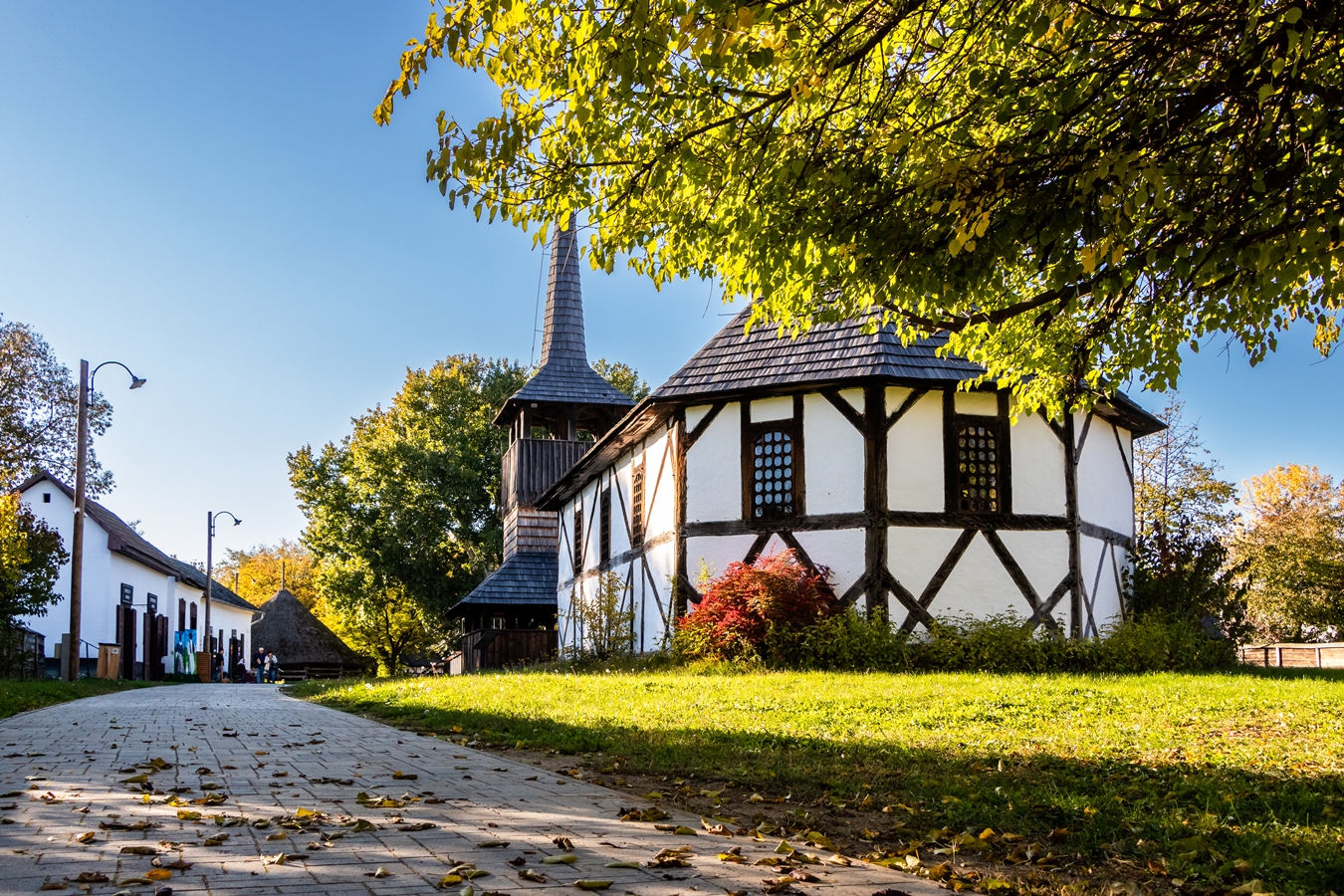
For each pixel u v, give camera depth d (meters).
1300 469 47.56
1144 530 34.03
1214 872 4.74
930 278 6.75
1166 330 8.06
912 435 17.34
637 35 5.45
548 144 6.63
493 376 52.12
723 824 5.33
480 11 5.70
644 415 19.95
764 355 18.48
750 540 18.09
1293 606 38.69
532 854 4.48
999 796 6.30
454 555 47.38
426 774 7.02
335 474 47.72
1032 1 5.90
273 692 21.61
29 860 4.18
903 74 6.63
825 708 10.60
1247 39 5.56
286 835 4.73
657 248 7.70
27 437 37.75
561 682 14.83
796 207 6.84
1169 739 8.39
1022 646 16.05
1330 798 6.02
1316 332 8.04
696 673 15.97
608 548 25.03
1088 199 6.06
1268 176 6.03
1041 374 9.47
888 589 16.86
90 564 33.12
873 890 4.15
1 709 12.77
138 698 17.59
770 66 6.07
